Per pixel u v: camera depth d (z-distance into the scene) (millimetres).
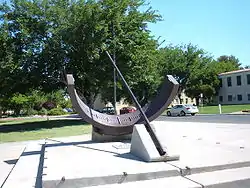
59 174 5582
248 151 7586
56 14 22938
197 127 16125
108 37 23500
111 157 7141
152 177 5672
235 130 13680
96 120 9594
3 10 23094
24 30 22234
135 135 7391
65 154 7711
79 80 25469
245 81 50594
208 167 6039
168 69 50906
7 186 5793
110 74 24516
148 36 25062
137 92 43281
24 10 23109
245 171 6039
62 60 23547
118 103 59125
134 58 24312
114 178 5508
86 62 24094
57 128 19938
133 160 6723
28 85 25859
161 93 9875
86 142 10117
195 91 53281
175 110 33375
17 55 23078
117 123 10070
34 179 6215
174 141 9797
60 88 27688
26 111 53156
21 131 18828
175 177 5730
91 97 27078
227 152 7445
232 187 5387
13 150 10875
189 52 51062
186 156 6996
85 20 22266
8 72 23031
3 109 50875
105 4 23094
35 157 8492
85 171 5777
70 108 68375
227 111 32438
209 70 52750
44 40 23391
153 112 9633
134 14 24516
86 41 22406
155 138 7000
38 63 23469
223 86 54844
